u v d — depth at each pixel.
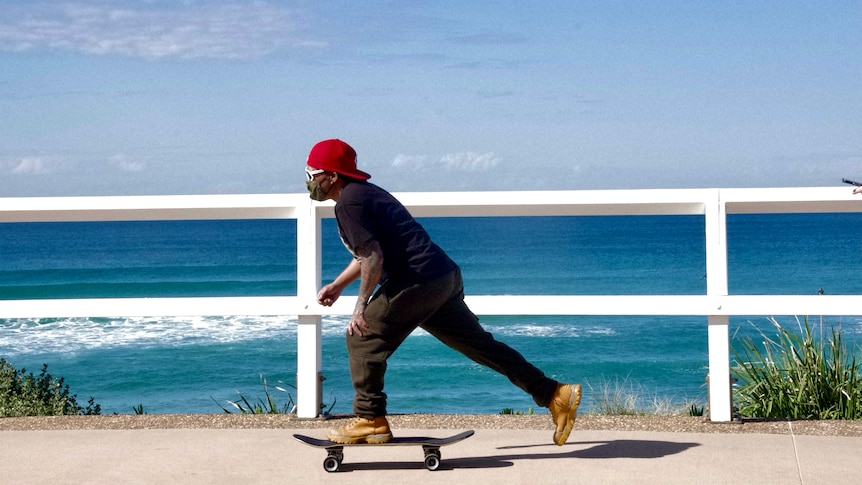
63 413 6.42
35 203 4.74
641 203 4.57
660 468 3.73
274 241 90.50
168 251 80.25
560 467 3.77
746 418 4.80
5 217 4.88
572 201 4.59
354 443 3.70
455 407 20.03
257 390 22.19
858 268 57.00
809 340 5.91
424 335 30.02
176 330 31.34
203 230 104.69
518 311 4.64
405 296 3.58
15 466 3.89
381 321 3.64
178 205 4.76
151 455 4.07
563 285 51.09
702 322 32.66
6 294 49.53
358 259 3.69
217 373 24.45
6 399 6.38
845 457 3.90
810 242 75.25
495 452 4.07
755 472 3.66
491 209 4.74
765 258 63.50
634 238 84.62
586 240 82.81
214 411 20.05
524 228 100.12
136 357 26.70
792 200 4.50
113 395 22.17
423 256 3.60
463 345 3.80
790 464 3.78
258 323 32.75
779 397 5.62
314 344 4.86
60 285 53.19
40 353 27.39
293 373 24.31
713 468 3.72
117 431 4.62
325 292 3.84
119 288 50.78
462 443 4.28
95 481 3.63
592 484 3.50
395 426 4.72
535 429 4.60
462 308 3.79
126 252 79.75
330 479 3.63
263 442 4.32
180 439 4.40
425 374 23.77
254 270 61.19
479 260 64.44
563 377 23.92
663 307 4.60
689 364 25.33
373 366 3.68
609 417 4.88
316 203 4.77
